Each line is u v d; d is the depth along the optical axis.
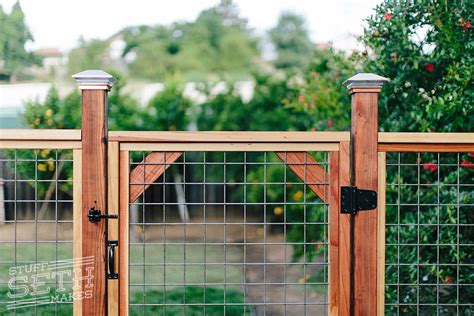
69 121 7.51
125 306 2.88
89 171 2.84
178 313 4.59
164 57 10.06
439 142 2.93
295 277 5.72
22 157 5.68
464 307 4.21
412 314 4.32
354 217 2.92
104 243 2.84
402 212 4.37
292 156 2.96
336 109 5.14
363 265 2.90
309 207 5.57
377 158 2.91
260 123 9.22
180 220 8.53
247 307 4.76
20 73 8.79
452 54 4.35
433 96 4.53
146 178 2.92
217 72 10.21
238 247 7.22
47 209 6.41
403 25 4.49
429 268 4.23
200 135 2.88
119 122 8.70
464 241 4.20
